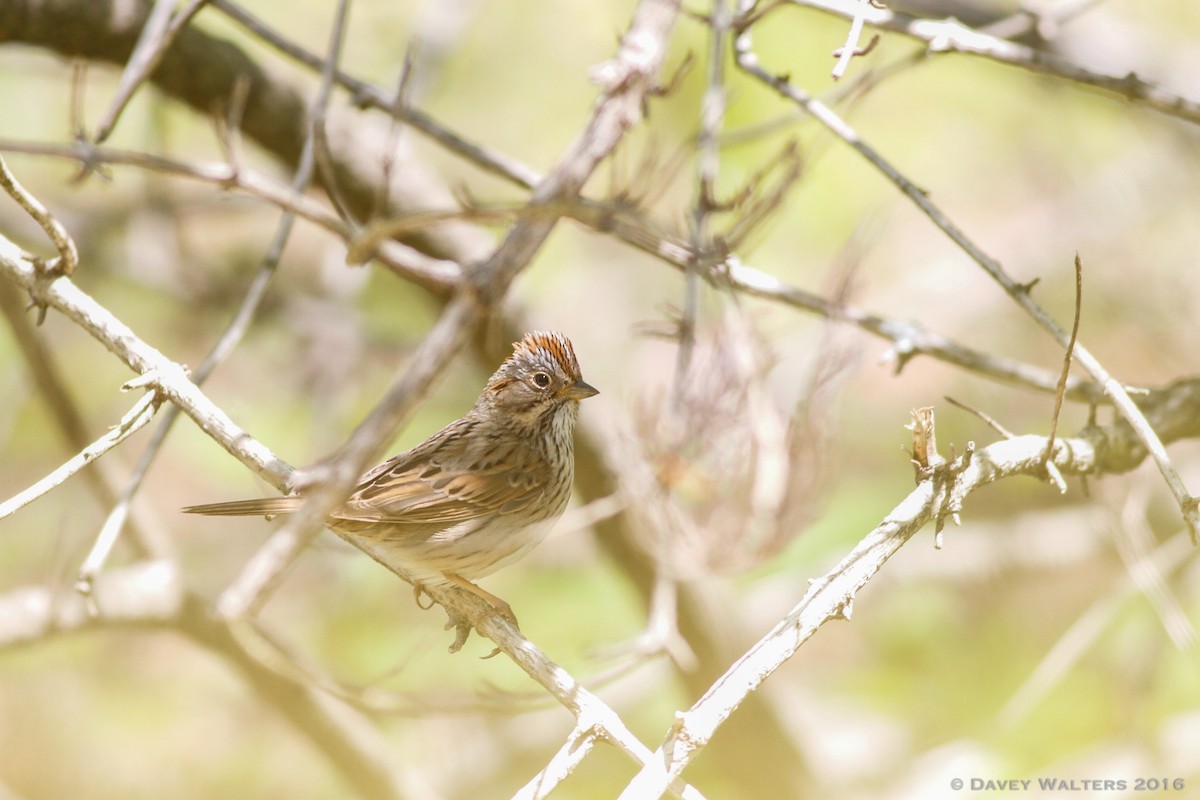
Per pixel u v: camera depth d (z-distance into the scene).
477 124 15.71
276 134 10.70
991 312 15.42
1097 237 15.48
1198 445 14.33
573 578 13.40
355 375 14.34
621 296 15.46
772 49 13.69
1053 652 11.12
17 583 13.69
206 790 13.71
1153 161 15.78
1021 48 7.85
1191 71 12.99
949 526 14.14
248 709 14.16
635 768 12.74
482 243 11.32
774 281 8.66
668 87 7.09
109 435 6.71
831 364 9.30
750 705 12.02
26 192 6.96
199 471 14.25
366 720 12.30
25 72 13.38
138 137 14.12
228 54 10.45
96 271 13.77
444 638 12.89
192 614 10.58
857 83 9.20
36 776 13.50
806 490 8.88
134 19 10.08
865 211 14.48
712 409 8.95
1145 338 14.82
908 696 13.14
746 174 13.03
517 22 15.59
